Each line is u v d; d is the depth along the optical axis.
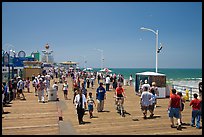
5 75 23.02
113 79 28.66
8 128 11.12
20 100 19.09
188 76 114.88
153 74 20.58
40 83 18.39
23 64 38.75
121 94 14.01
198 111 10.91
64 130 10.71
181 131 10.51
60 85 32.12
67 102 18.41
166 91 21.03
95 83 35.94
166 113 14.23
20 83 19.55
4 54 24.59
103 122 12.14
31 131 10.67
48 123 12.01
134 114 13.98
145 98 12.93
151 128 11.02
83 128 11.05
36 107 16.19
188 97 19.20
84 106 11.95
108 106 16.58
